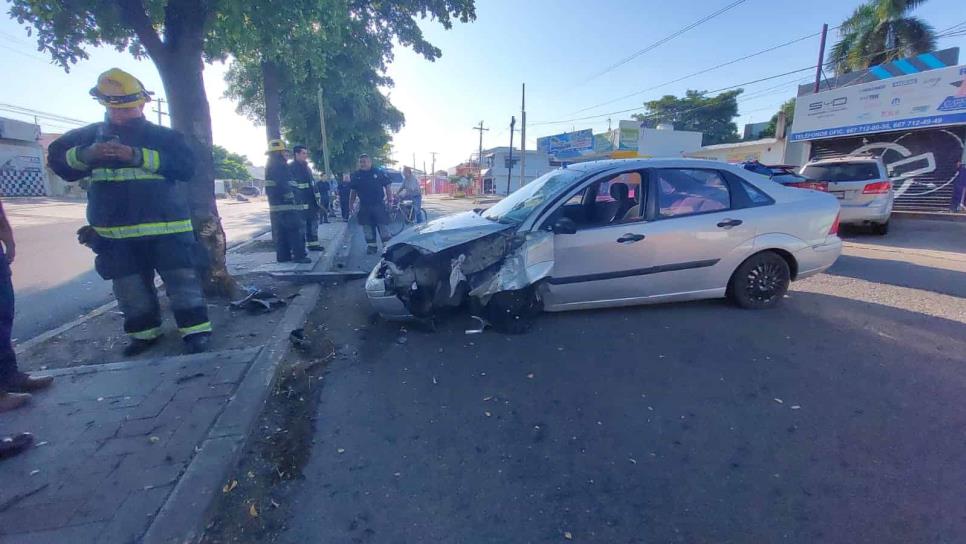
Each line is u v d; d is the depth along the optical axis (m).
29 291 6.52
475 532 2.16
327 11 5.74
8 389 3.13
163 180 3.80
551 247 4.43
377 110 26.27
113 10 5.14
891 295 5.59
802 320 4.74
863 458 2.60
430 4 8.13
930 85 14.50
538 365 3.85
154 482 2.35
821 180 10.44
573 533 2.14
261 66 11.48
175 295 3.89
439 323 4.82
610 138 38.06
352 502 2.35
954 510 2.21
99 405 3.05
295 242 7.90
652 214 4.68
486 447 2.79
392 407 3.25
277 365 3.70
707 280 4.86
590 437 2.86
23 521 2.09
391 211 15.06
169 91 5.03
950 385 3.38
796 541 2.06
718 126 50.12
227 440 2.69
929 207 15.16
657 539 2.09
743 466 2.56
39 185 32.75
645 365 3.80
